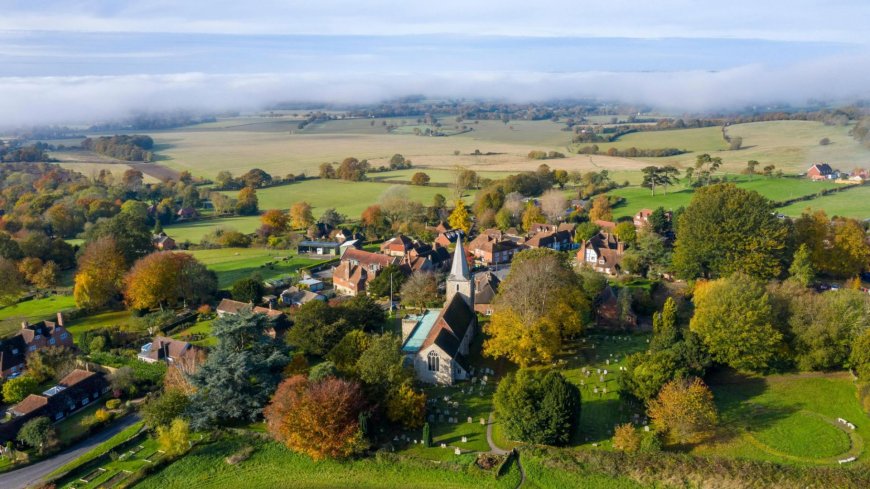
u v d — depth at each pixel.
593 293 142.00
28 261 181.62
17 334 128.88
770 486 81.19
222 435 96.75
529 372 114.50
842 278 164.12
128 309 159.88
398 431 96.12
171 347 124.81
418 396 96.31
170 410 96.94
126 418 105.06
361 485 85.56
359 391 95.88
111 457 92.19
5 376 120.56
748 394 104.75
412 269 173.00
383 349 101.44
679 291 156.00
